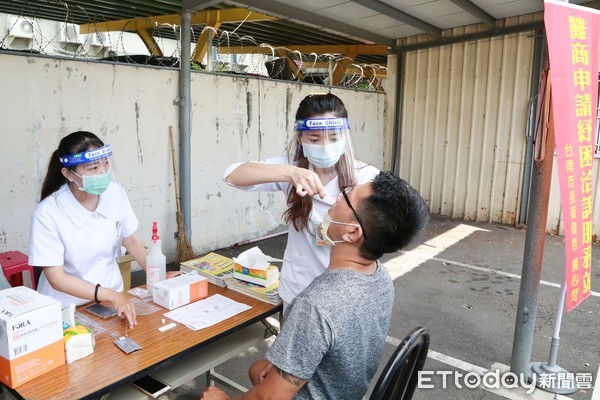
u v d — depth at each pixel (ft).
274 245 17.17
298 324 3.36
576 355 9.30
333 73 22.36
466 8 16.60
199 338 5.05
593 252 16.19
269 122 17.15
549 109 7.40
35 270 8.58
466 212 21.22
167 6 18.39
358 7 16.49
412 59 22.26
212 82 15.08
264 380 3.53
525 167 19.13
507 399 7.89
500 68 19.29
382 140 23.50
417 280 13.50
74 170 5.62
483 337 10.07
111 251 6.37
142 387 4.91
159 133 13.96
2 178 10.94
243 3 14.49
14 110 10.93
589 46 7.09
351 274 3.54
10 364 4.06
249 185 5.21
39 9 20.76
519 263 15.14
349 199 3.58
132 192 13.58
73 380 4.23
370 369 3.84
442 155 21.77
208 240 15.96
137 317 5.52
